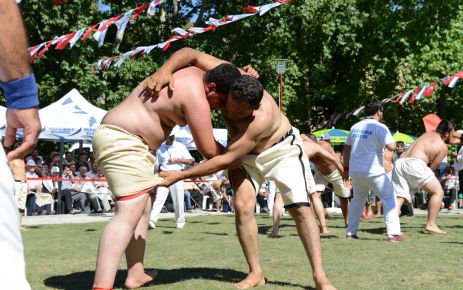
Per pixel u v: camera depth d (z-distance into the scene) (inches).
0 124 518.0
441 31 1052.5
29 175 575.8
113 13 909.8
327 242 303.1
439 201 356.8
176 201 404.5
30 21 866.1
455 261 234.7
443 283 186.7
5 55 79.7
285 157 176.9
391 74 1147.9
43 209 585.0
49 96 900.6
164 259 241.9
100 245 157.4
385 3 1104.8
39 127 85.4
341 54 1139.3
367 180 314.0
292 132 181.3
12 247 76.4
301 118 1190.9
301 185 175.2
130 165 160.6
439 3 1048.2
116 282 190.9
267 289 176.2
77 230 393.1
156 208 396.2
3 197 76.0
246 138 166.9
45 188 584.4
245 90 157.1
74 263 232.4
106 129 163.5
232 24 909.2
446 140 372.2
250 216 181.2
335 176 367.6
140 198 160.9
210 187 657.6
